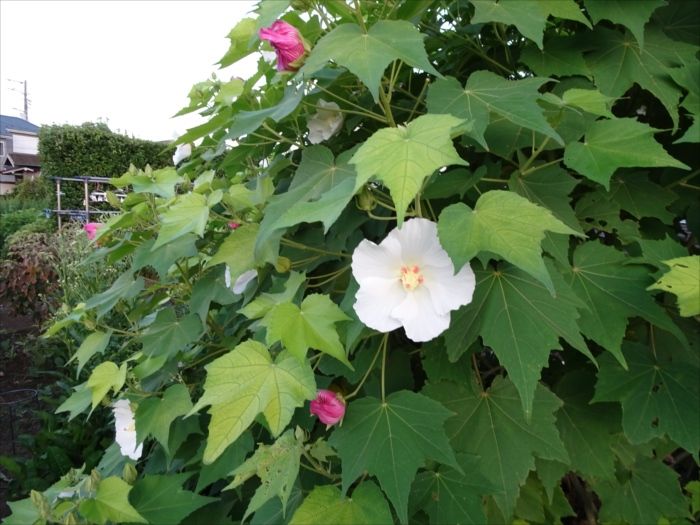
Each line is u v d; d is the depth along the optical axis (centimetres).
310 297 113
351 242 146
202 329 180
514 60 156
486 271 113
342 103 152
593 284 123
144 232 197
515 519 151
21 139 4056
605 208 142
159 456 198
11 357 680
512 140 127
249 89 174
